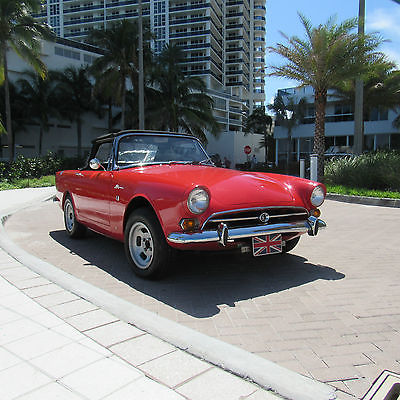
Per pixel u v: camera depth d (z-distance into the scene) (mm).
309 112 33188
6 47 23266
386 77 25375
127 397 1808
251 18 93688
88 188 4598
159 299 3209
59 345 2307
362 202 10383
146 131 4676
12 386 1901
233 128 76688
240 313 2936
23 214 8227
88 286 3289
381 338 2539
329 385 1980
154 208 3305
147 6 77688
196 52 77125
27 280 3512
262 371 2014
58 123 39250
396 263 4371
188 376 1986
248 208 3303
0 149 34469
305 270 4078
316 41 15547
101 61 28750
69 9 81375
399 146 30109
